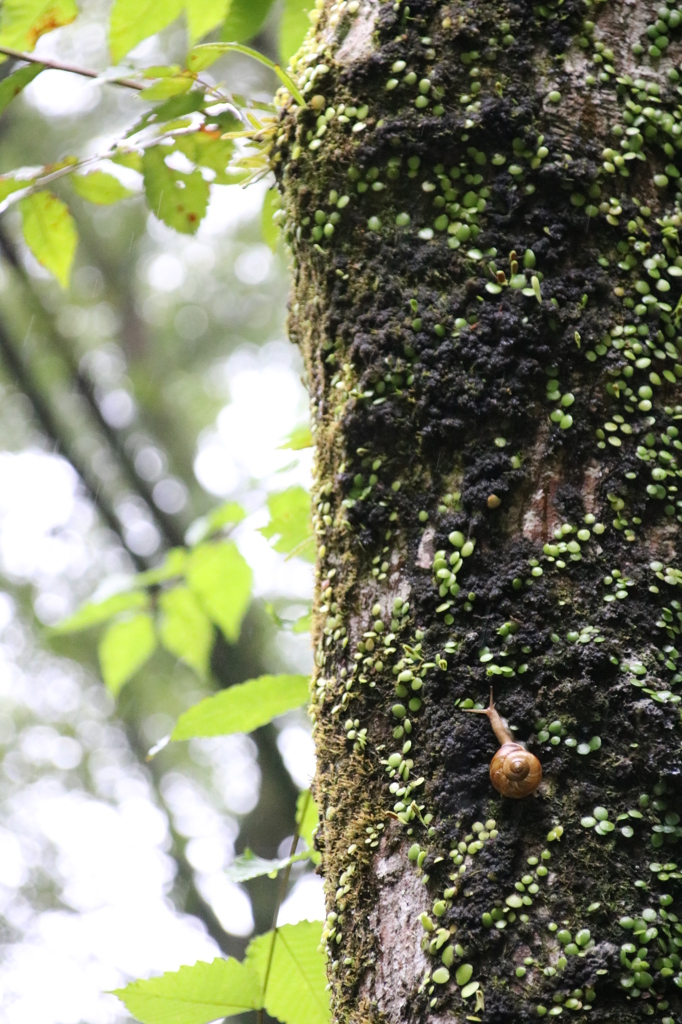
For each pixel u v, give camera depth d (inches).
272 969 70.4
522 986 61.9
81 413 302.5
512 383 65.2
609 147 66.4
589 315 65.5
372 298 66.7
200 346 309.6
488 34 66.9
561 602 64.0
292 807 265.4
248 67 220.7
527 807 62.9
